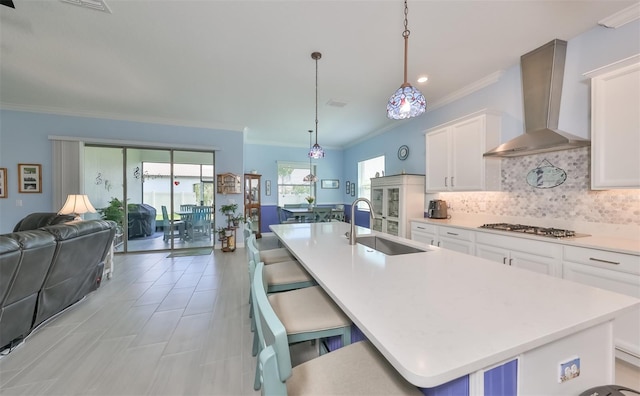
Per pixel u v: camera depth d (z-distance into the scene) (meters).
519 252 2.29
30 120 4.18
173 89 3.48
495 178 2.97
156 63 2.80
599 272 1.79
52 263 2.00
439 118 3.92
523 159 2.79
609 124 1.90
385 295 0.96
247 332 2.12
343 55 2.64
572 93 2.36
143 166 4.98
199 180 5.27
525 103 2.64
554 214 2.52
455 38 2.35
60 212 3.43
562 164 2.46
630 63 1.77
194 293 2.94
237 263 4.19
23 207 4.15
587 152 2.28
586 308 0.85
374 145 5.91
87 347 1.90
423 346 0.64
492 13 2.02
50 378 1.57
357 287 1.04
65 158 4.29
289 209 6.61
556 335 0.71
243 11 2.02
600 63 2.17
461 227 2.87
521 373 0.70
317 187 7.47
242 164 5.41
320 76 3.10
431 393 0.74
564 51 2.39
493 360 0.61
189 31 2.26
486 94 3.17
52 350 1.85
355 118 4.74
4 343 1.76
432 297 0.94
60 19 2.10
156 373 1.63
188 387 1.51
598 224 2.21
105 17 2.08
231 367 1.69
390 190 4.45
